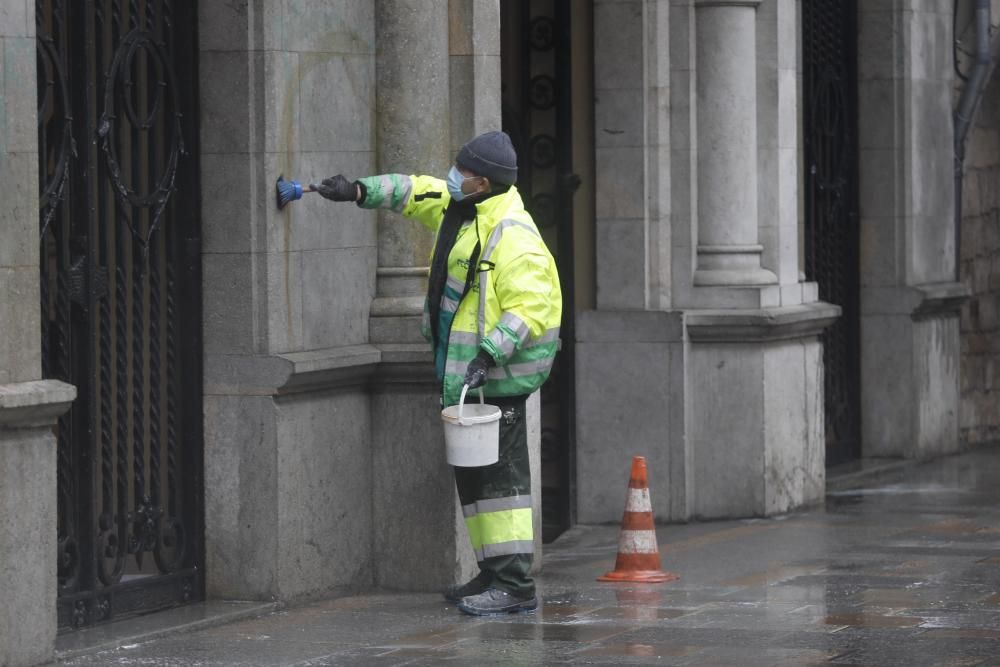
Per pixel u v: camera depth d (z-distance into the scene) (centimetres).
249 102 3456
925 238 5822
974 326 6347
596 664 2953
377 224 3753
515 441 3431
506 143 3384
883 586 3631
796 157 4903
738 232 4747
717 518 4738
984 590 3572
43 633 2978
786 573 3825
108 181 3319
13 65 2908
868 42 5722
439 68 3731
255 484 3484
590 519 4759
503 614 3412
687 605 3475
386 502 3725
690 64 4703
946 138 5944
